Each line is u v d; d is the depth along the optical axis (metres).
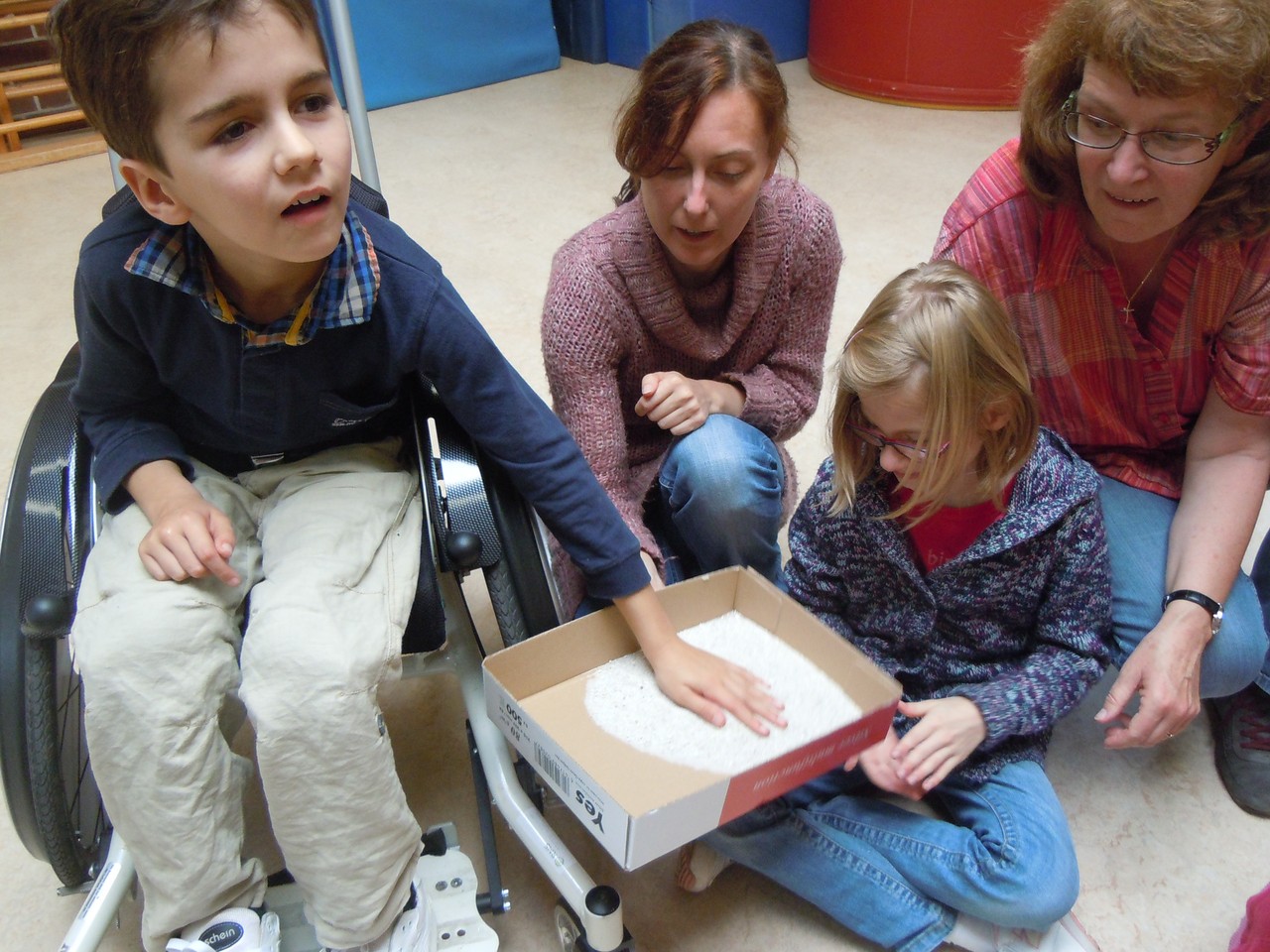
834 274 1.22
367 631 0.90
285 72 0.77
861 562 1.14
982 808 1.08
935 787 1.15
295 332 0.93
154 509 0.93
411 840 0.94
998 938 1.04
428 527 1.03
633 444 1.31
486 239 2.54
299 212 0.82
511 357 2.07
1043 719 1.06
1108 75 0.90
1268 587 1.31
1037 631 1.12
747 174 1.03
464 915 1.00
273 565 0.94
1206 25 0.84
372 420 1.10
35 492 0.96
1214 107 0.88
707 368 1.26
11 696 0.89
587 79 3.71
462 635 1.12
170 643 0.86
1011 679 1.08
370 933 0.92
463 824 1.22
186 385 0.99
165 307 0.92
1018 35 3.17
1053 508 1.04
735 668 1.04
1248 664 1.14
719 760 0.97
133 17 0.73
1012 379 0.98
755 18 3.66
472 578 1.58
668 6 3.53
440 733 1.33
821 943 1.10
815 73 3.64
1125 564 1.18
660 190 1.05
